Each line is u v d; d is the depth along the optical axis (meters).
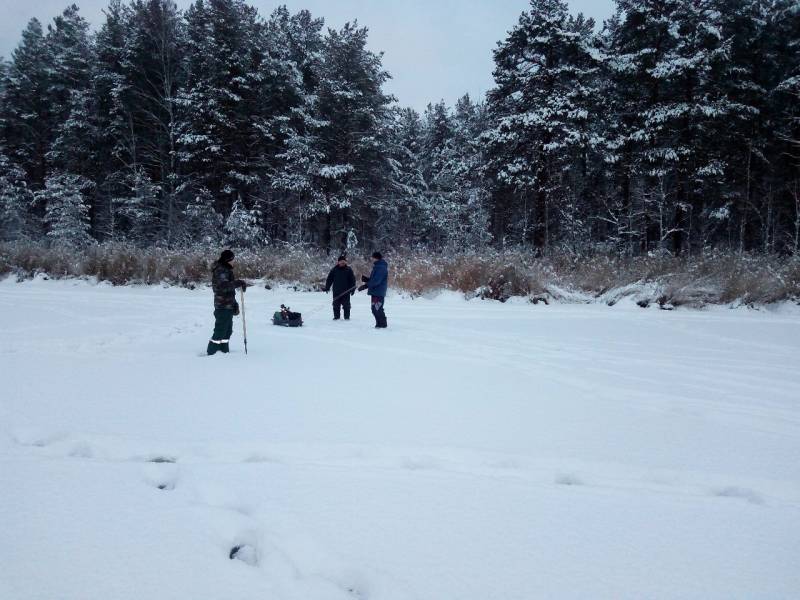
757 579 2.29
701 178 25.16
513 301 15.98
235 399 5.13
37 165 38.38
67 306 13.20
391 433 4.19
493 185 29.53
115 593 2.08
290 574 2.26
